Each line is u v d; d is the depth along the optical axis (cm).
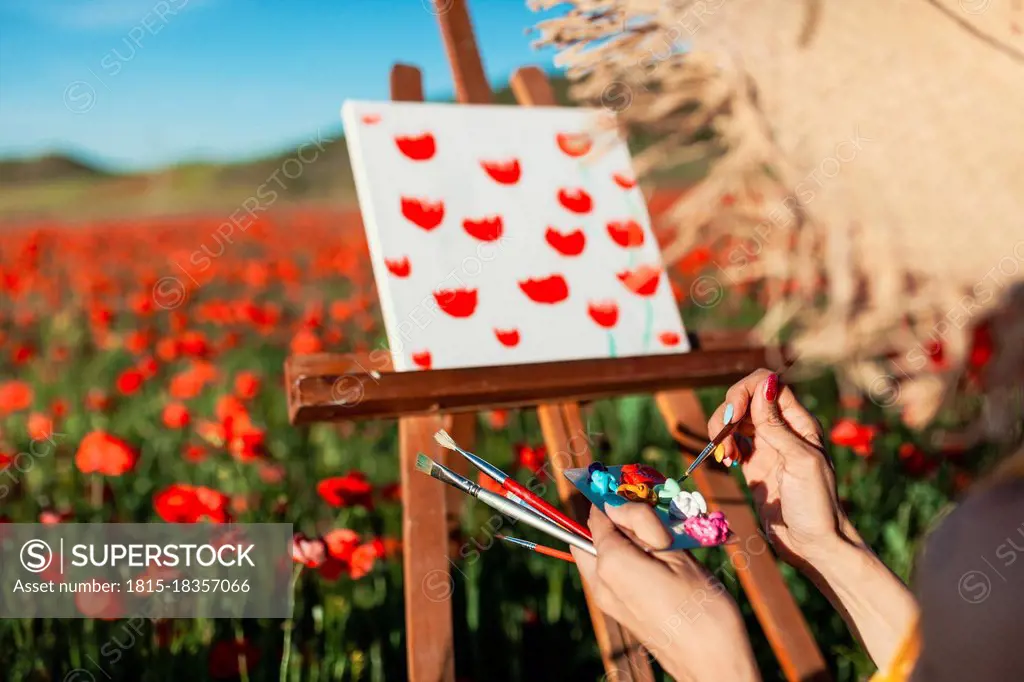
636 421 353
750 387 127
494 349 182
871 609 119
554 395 182
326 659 228
